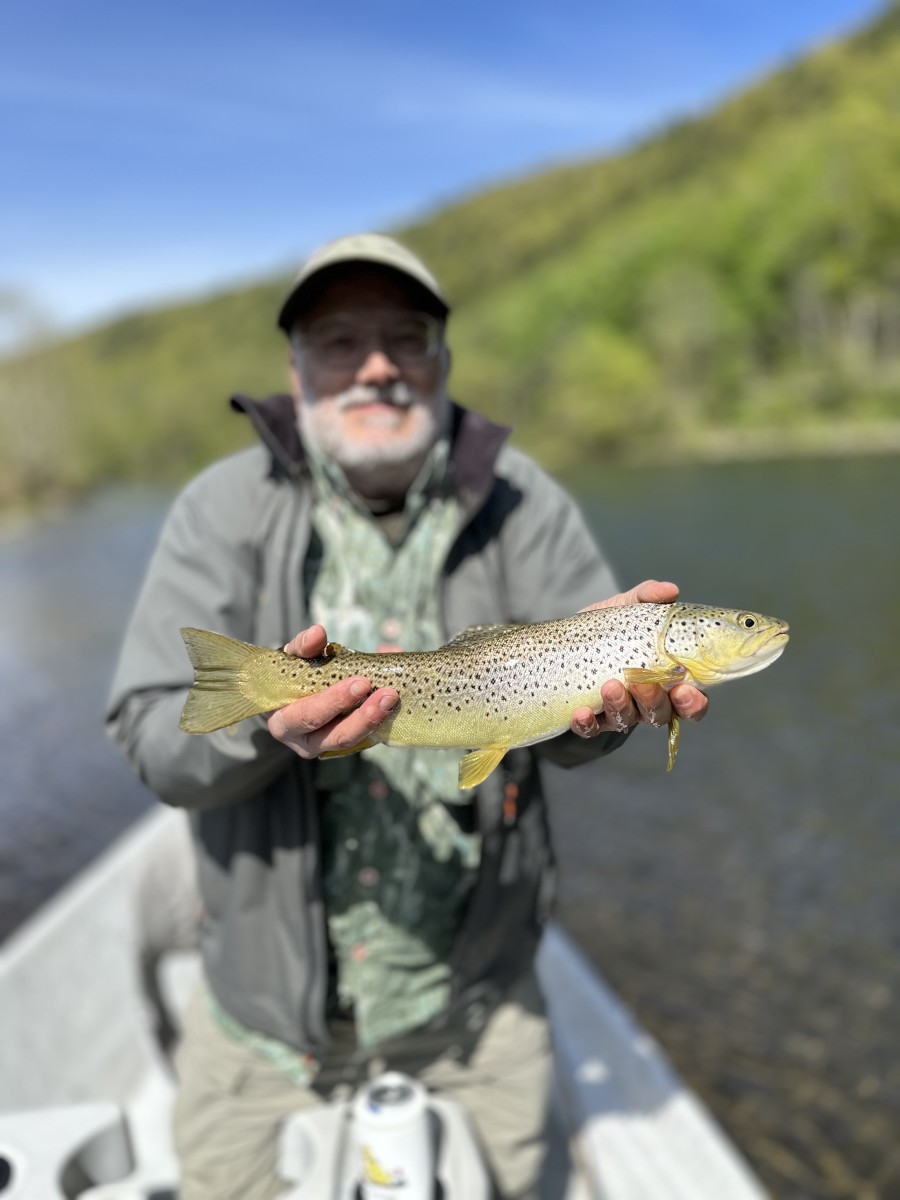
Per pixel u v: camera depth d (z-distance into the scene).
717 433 23.50
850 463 17.02
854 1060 1.97
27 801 3.79
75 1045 1.45
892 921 2.48
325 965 0.89
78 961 1.55
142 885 1.64
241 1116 0.95
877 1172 1.71
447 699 0.80
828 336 26.94
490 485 0.92
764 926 2.48
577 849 2.98
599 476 18.53
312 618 0.92
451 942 0.94
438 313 0.93
